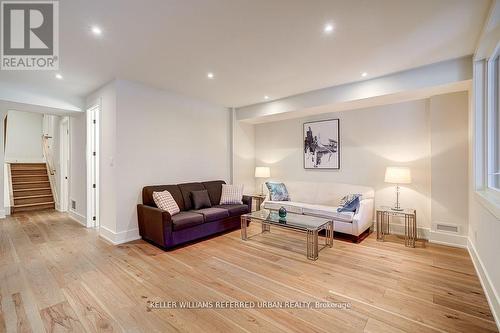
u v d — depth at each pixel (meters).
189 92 4.30
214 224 3.98
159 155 4.14
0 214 5.14
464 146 3.30
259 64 3.08
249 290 2.31
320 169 4.95
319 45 2.60
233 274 2.64
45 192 6.62
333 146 4.73
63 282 2.46
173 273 2.67
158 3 1.90
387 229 4.10
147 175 3.98
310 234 3.41
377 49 2.68
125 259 3.05
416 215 3.80
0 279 2.52
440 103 3.46
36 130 8.08
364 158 4.37
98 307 2.04
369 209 3.97
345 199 4.09
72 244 3.60
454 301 2.11
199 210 4.10
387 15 2.07
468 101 3.25
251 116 5.23
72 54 2.79
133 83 3.78
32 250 3.35
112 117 3.68
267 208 4.82
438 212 3.51
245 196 4.85
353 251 3.29
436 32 2.33
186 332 1.75
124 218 3.70
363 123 4.37
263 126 5.89
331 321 1.86
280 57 2.88
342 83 3.79
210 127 5.05
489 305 2.03
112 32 2.33
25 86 3.87
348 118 4.55
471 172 3.04
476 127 2.75
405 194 3.94
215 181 5.03
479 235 2.57
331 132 4.75
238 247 3.50
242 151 5.71
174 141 4.38
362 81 3.66
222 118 5.32
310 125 5.06
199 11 2.01
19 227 4.53
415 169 3.85
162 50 2.71
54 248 3.43
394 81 3.37
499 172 2.51
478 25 2.21
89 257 3.11
